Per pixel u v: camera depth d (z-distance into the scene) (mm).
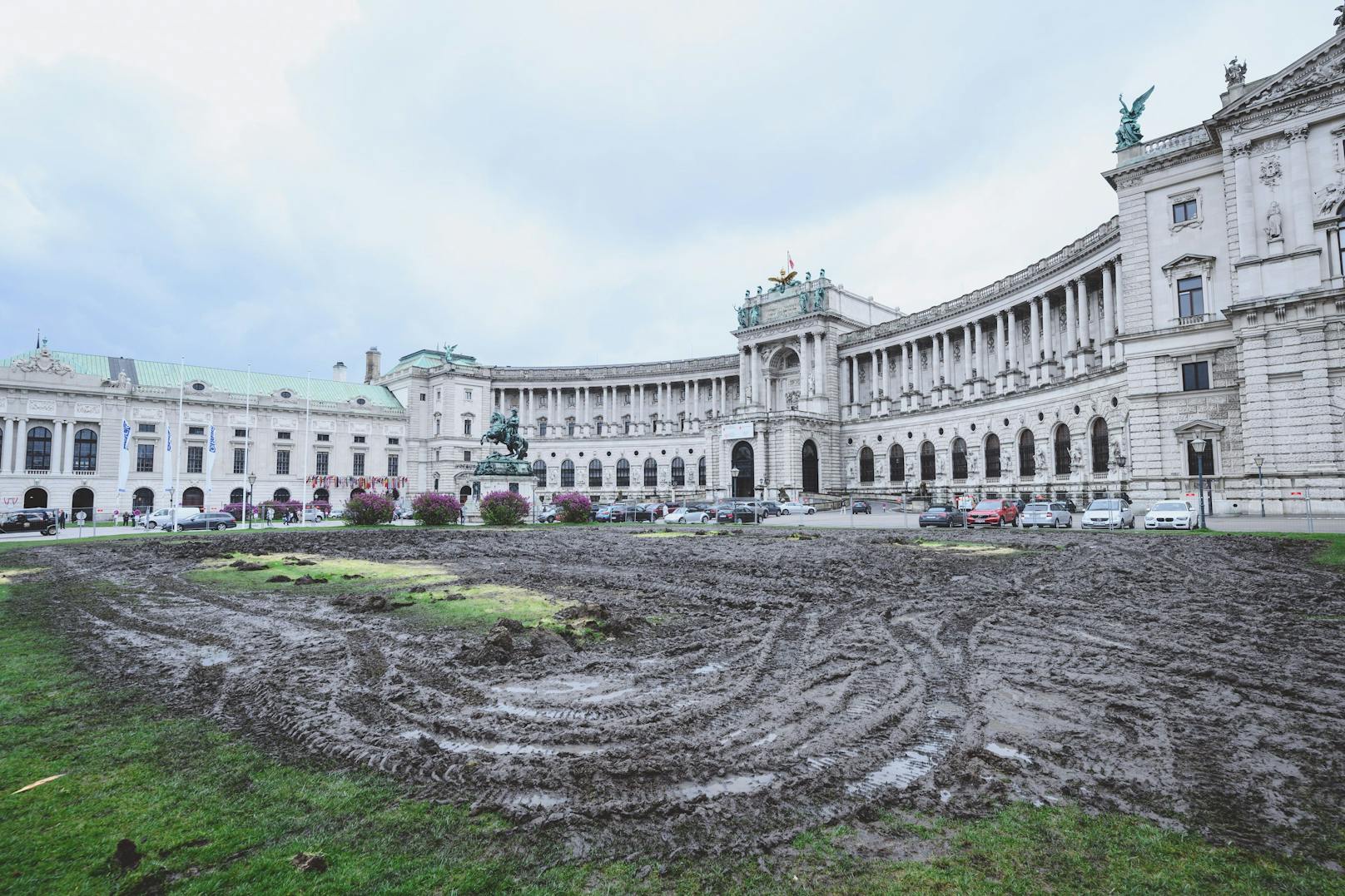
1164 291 50656
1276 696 10156
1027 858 6070
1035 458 68438
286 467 103688
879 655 12844
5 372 82188
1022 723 9273
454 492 115188
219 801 7082
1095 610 16453
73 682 11234
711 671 11883
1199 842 6281
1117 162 54594
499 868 5930
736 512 63219
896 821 6750
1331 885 5574
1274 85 44219
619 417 123750
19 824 6559
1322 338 41250
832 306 98812
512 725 9320
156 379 97062
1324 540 27281
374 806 7012
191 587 22125
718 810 6961
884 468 90875
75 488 85938
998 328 76875
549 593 19812
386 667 12102
